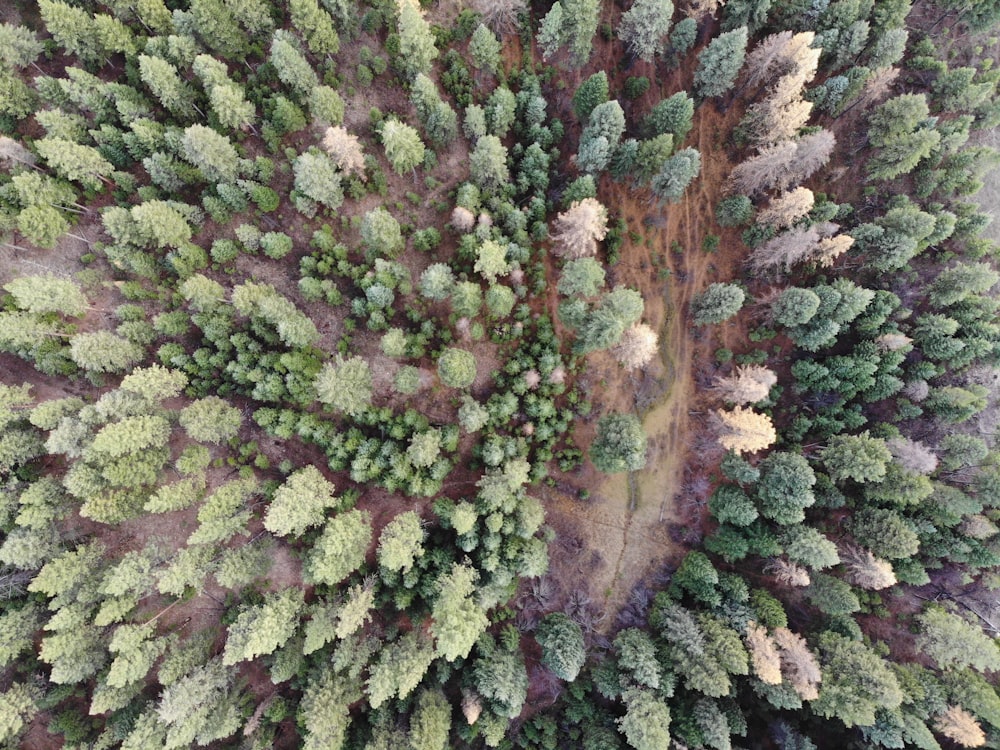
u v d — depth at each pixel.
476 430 53.88
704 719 46.41
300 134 51.53
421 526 51.25
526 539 50.66
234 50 47.25
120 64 49.00
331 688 45.12
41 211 42.69
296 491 43.91
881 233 52.09
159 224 43.19
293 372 47.91
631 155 49.69
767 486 50.41
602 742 49.03
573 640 50.50
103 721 47.94
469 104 53.62
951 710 47.88
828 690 46.34
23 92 44.31
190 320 48.03
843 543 52.31
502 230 52.28
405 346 51.72
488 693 47.59
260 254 50.88
